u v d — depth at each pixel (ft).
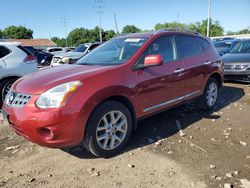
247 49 32.45
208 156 13.05
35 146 14.66
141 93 14.29
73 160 13.02
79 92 11.89
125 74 13.67
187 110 20.25
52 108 11.43
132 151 13.76
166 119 18.37
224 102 22.66
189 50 18.03
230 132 15.99
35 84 12.44
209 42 20.44
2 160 13.23
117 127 13.33
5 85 23.02
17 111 12.11
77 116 11.72
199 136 15.49
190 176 11.35
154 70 15.05
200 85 18.67
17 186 11.08
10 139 15.74
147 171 11.85
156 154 13.38
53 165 12.63
